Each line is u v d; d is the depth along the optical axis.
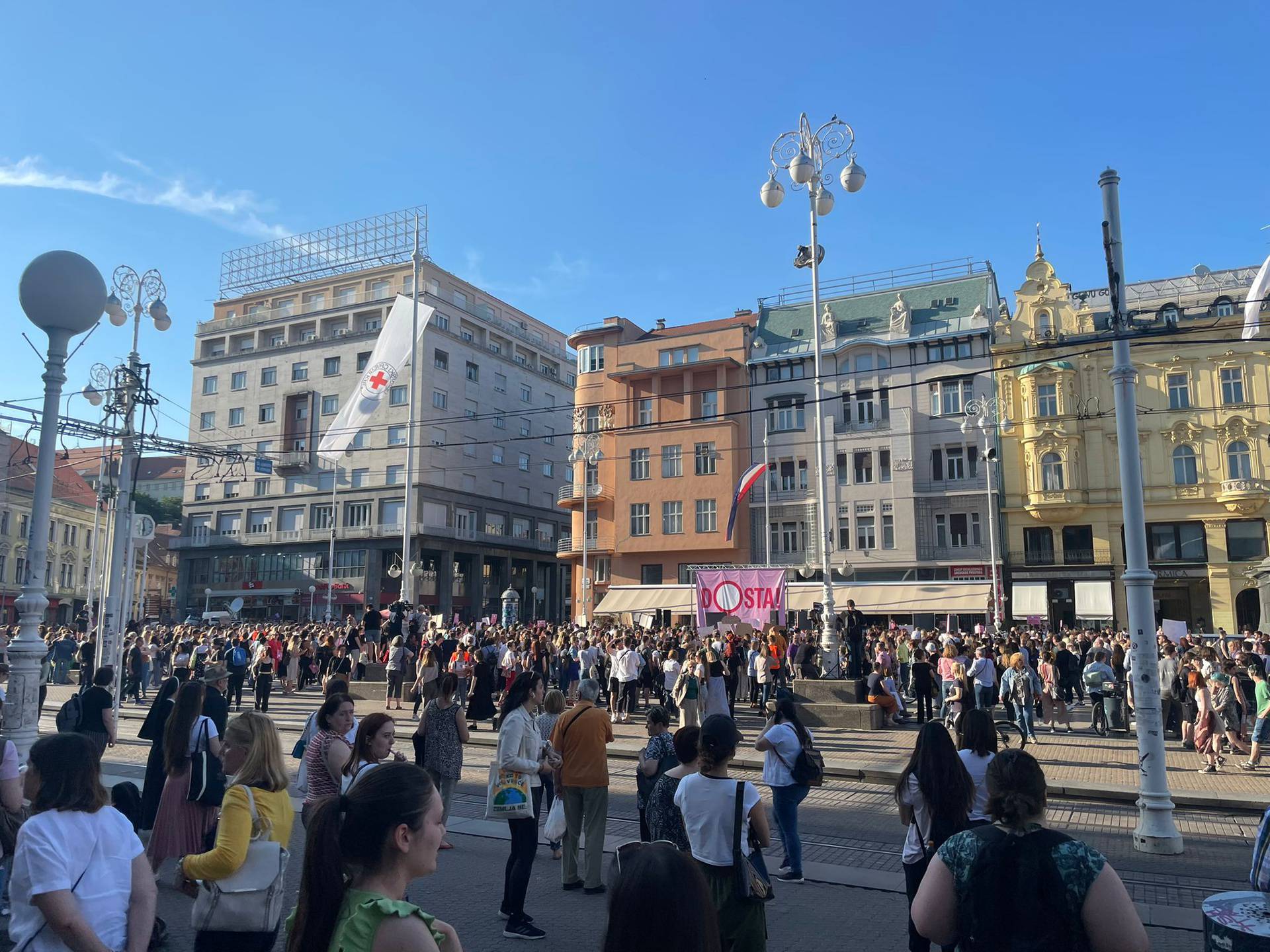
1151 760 10.00
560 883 8.34
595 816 7.99
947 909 3.08
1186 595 43.44
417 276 39.12
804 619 41.81
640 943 2.22
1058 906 2.88
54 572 68.31
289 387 71.25
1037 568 43.75
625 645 22.81
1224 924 3.47
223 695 7.55
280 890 4.70
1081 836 10.77
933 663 23.59
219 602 70.12
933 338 47.00
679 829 5.46
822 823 11.34
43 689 15.27
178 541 72.50
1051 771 14.81
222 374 74.88
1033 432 44.47
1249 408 42.09
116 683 19.73
